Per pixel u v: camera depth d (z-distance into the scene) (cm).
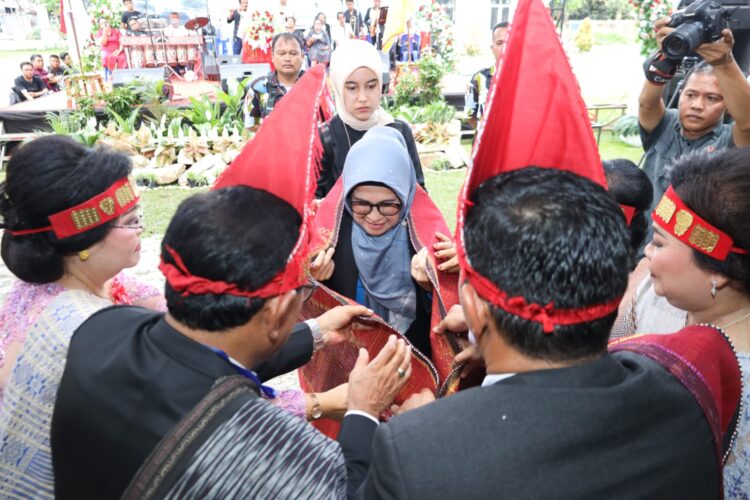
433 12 1128
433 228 194
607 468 77
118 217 130
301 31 1176
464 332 162
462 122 911
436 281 171
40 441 121
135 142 703
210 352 95
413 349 158
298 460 87
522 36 94
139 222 139
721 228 105
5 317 131
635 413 81
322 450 90
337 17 1267
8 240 127
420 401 150
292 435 89
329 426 176
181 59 1147
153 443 88
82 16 888
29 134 802
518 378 82
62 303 126
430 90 897
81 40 895
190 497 84
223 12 1245
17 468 122
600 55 1873
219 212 93
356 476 104
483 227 84
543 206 81
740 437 104
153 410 90
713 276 111
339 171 301
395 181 181
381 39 1239
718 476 88
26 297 131
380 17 1231
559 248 78
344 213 205
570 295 78
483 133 90
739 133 239
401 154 189
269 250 93
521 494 73
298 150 105
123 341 100
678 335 101
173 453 84
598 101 1152
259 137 109
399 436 78
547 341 81
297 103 108
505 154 100
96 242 129
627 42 2181
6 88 1692
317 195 301
